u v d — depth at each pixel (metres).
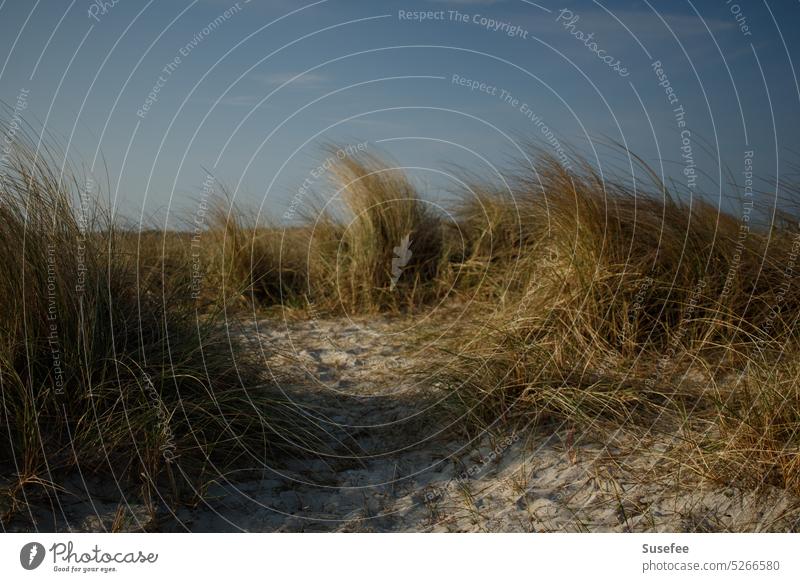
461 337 4.49
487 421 3.46
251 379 3.57
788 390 2.92
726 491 2.65
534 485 2.94
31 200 3.04
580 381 3.49
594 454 3.06
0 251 2.92
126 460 2.87
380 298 5.89
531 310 4.32
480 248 6.04
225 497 2.92
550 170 4.95
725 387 3.39
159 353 3.29
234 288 5.82
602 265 4.24
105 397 2.98
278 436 3.33
